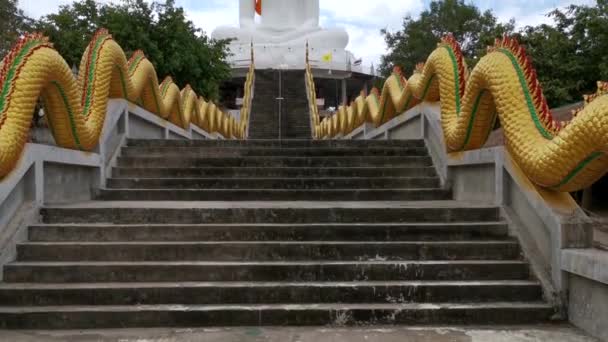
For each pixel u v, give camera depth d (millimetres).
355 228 6746
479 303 5836
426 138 10508
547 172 5750
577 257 5402
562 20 16422
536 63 15359
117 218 7105
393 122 12578
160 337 5188
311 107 30422
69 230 6629
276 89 37969
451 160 8719
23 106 6387
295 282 6023
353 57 43469
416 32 36938
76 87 7695
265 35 42562
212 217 7121
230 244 6395
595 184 10062
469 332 5359
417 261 6348
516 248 6504
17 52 6629
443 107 8719
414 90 10492
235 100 43656
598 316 5168
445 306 5684
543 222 6125
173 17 21047
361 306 5688
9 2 18031
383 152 10297
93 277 6047
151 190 8656
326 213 7145
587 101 5340
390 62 39250
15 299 5695
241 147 10688
